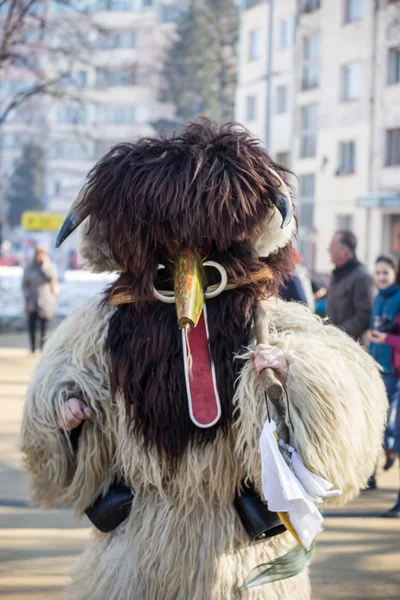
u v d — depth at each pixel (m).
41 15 20.89
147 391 2.98
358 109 37.84
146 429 2.99
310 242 40.62
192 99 63.19
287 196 3.05
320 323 3.22
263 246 3.14
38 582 5.00
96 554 3.17
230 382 2.99
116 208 2.97
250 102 46.00
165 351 2.98
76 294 23.12
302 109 41.62
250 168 2.98
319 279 26.23
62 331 3.23
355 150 38.09
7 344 18.59
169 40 67.25
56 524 6.16
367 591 4.96
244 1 46.25
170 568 3.02
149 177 2.93
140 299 3.02
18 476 7.38
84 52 29.92
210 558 3.02
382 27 36.53
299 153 41.78
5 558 5.41
